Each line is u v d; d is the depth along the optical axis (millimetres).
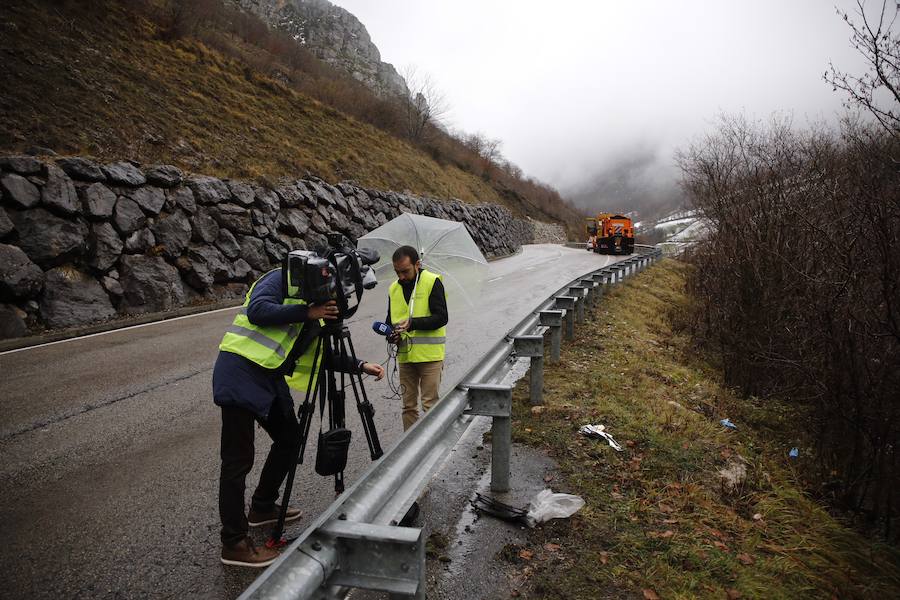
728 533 3459
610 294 13375
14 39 14625
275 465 3287
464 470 4133
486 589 2795
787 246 6812
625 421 5035
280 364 2883
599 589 2801
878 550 3760
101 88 15266
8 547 3146
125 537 3270
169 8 23188
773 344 6824
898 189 4551
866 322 4641
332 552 1846
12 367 7102
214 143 16703
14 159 9484
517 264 27750
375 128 32594
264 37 33688
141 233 11328
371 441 3330
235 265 13422
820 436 5203
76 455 4469
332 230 17844
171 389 6254
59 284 9578
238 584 2852
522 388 5938
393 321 4238
